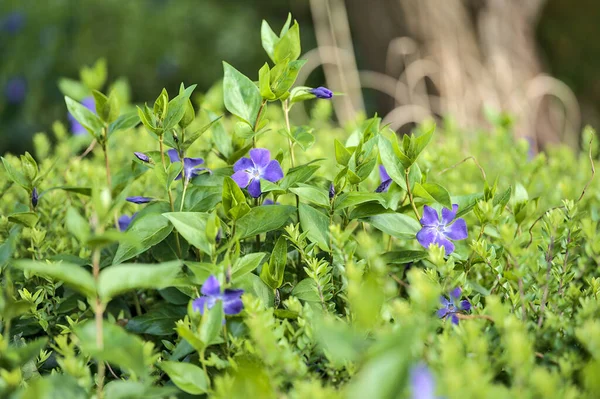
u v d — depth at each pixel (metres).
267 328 1.16
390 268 1.36
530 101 3.06
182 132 1.33
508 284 1.29
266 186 1.30
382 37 3.23
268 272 1.27
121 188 1.33
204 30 5.60
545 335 1.20
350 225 1.45
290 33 1.36
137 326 1.31
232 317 1.22
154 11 5.52
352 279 1.18
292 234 1.29
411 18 3.07
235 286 1.25
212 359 1.18
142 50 5.34
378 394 1.02
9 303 1.19
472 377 1.07
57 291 1.39
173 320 1.31
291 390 1.16
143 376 1.16
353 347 1.07
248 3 5.84
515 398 1.08
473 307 1.26
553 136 3.12
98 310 1.13
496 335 1.20
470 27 3.12
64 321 1.37
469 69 3.05
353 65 3.05
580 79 4.93
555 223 1.30
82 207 1.53
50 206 1.51
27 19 4.83
